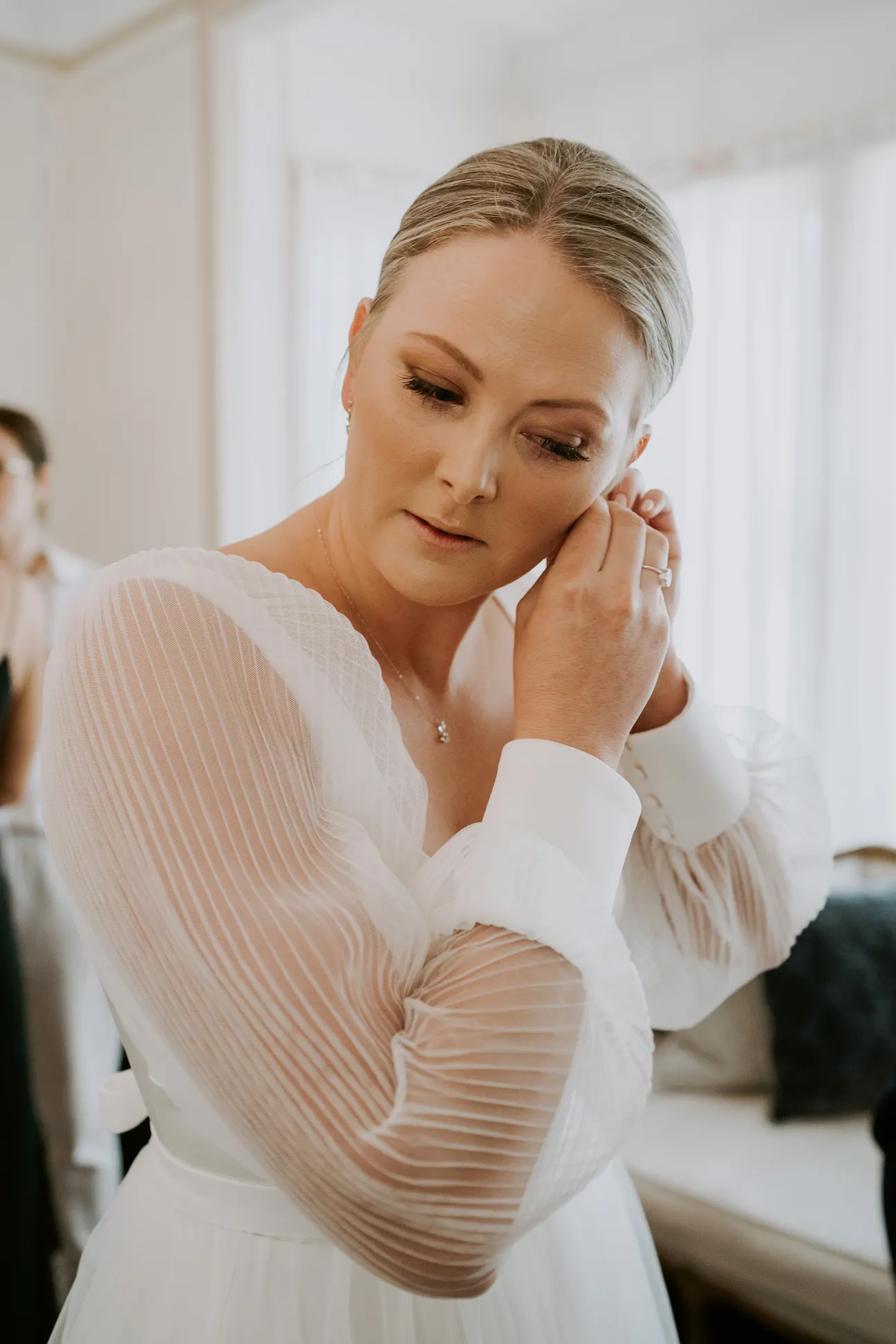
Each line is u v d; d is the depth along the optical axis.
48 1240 1.98
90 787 0.61
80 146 3.56
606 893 0.67
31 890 2.27
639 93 3.55
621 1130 0.63
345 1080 0.57
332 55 3.36
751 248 3.33
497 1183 0.58
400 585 0.72
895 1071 2.11
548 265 0.64
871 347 3.14
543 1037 0.59
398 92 3.55
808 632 3.27
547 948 0.61
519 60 3.79
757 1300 1.84
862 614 3.19
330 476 2.43
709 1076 2.20
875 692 3.20
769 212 3.29
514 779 0.68
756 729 1.06
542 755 0.68
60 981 2.28
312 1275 0.73
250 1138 0.60
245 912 0.58
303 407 3.35
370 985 0.60
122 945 0.62
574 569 0.72
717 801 0.92
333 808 0.68
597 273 0.65
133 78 3.31
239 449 3.13
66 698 0.64
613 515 0.76
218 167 3.03
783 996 2.12
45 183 3.64
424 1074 0.57
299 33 3.26
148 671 0.61
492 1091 0.58
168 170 3.19
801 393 3.24
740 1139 2.06
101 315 3.52
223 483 3.11
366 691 0.68
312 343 3.37
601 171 0.67
